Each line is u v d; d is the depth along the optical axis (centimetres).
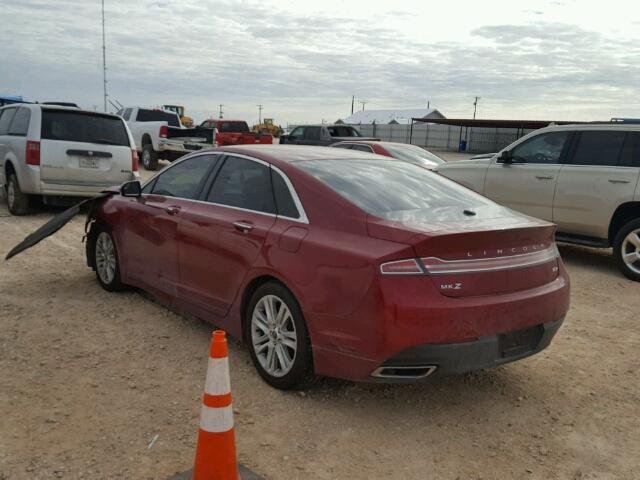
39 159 948
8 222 965
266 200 426
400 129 6475
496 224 372
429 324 327
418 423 367
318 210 386
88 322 516
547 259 389
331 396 396
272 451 330
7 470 301
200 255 462
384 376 343
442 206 406
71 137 977
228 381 280
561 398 408
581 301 649
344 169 437
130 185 557
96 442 331
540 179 846
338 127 2111
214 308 455
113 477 300
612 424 375
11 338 472
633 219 767
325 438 345
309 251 370
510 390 418
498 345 351
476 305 339
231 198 458
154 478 300
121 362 438
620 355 489
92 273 677
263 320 410
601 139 800
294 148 493
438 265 336
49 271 680
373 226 355
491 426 367
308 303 364
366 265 338
